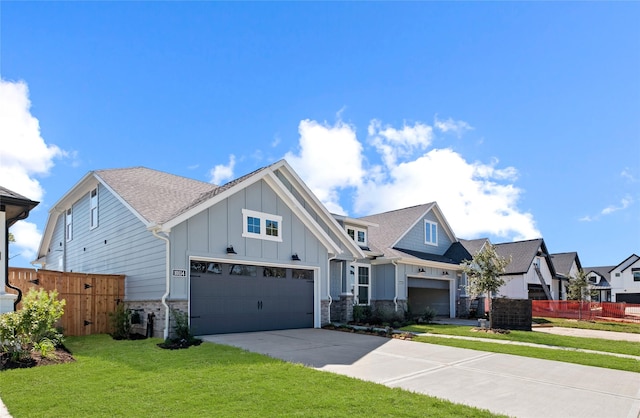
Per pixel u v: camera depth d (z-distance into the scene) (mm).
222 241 12398
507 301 16422
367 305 20297
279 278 14070
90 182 16156
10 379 6441
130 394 5695
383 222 26047
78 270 17141
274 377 6664
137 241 12672
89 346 9891
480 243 28859
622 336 14922
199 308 11750
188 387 6043
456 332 14484
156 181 15984
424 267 22766
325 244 15656
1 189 9922
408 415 4965
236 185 12727
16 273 11188
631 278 52031
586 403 5930
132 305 12531
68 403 5309
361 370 7656
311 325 14930
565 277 36812
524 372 7934
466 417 4984
